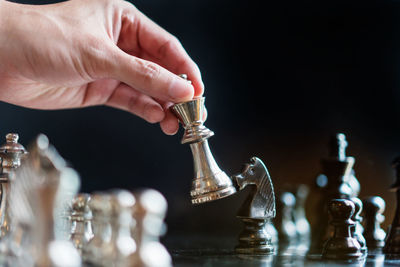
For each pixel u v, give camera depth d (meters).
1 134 1.01
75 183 0.40
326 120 0.98
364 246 0.55
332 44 0.98
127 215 0.44
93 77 0.59
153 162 1.03
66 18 0.59
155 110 0.66
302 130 0.99
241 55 1.03
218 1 1.04
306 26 1.00
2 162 0.54
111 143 1.03
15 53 0.58
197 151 0.55
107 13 0.62
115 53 0.57
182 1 1.04
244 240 0.56
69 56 0.57
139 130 1.03
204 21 1.04
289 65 1.01
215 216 0.95
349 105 0.96
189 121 0.56
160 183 1.02
